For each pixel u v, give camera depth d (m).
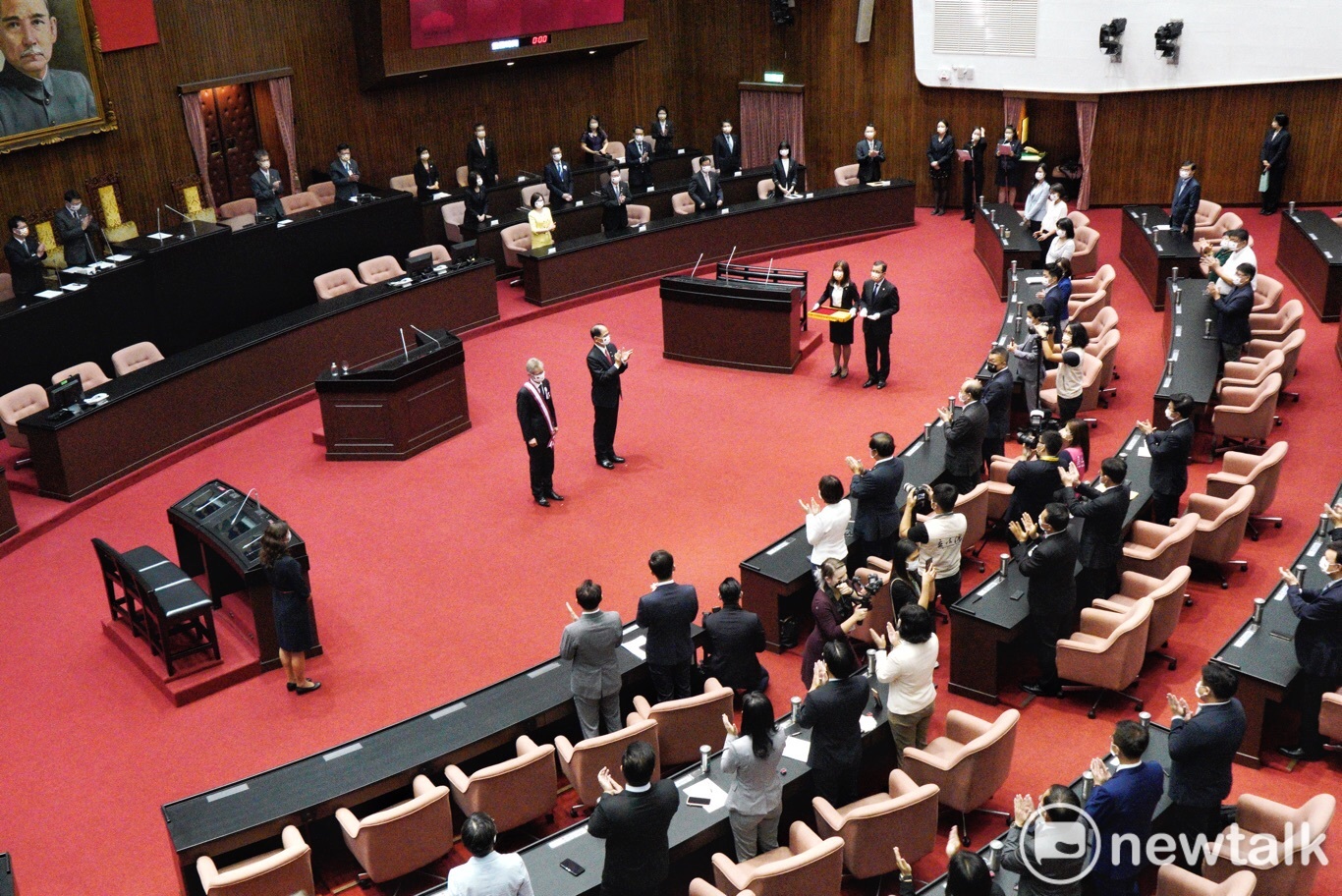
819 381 15.11
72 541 12.20
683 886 7.46
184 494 13.01
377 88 19.64
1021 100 21.16
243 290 16.42
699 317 15.62
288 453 13.88
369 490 12.93
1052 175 21.52
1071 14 20.31
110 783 8.75
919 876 7.46
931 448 11.66
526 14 20.08
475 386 15.46
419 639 10.28
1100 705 8.95
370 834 7.11
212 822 7.32
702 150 23.47
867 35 21.89
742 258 19.78
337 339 15.51
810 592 10.02
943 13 21.30
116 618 10.50
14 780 8.82
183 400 13.81
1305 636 7.97
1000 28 20.91
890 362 15.23
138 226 17.23
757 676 8.80
